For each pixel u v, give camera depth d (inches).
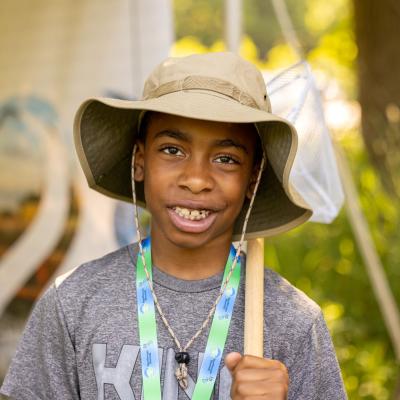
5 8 202.7
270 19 601.0
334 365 95.7
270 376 83.7
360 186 245.6
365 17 204.2
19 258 203.3
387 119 209.5
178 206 91.6
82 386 93.4
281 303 95.9
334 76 330.6
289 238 266.7
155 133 92.8
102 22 199.8
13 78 203.0
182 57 95.8
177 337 92.8
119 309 95.0
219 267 96.7
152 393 90.5
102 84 200.1
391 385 217.8
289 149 91.1
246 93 93.4
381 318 237.0
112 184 105.7
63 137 202.5
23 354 97.7
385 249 238.5
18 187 203.0
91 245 203.0
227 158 92.1
